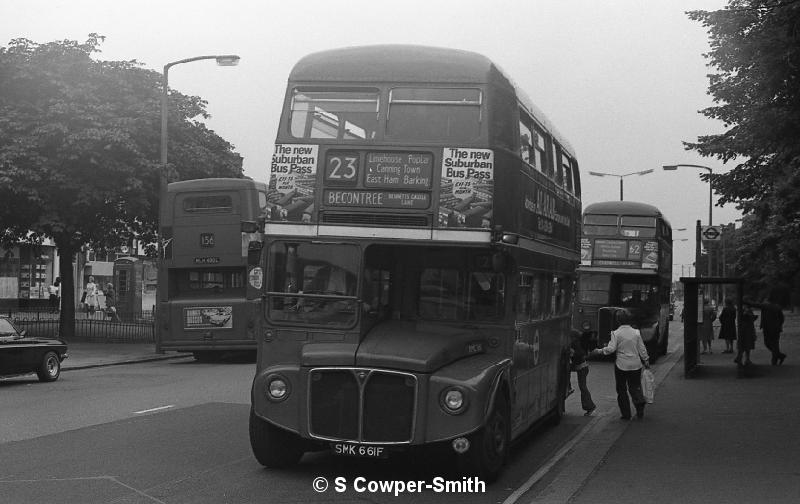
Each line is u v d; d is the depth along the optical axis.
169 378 20.72
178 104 33.97
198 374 21.86
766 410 15.22
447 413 8.59
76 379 20.59
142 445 11.27
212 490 8.72
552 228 12.70
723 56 14.68
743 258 40.00
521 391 10.53
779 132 14.01
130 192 30.86
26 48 31.12
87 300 47.12
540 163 11.73
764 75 13.05
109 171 30.20
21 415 14.03
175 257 24.88
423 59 9.67
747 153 23.22
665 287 29.88
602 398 17.77
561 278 13.95
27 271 53.22
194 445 11.28
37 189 29.47
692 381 20.44
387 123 9.54
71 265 33.75
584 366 15.17
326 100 9.73
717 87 21.67
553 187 12.73
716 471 9.78
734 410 15.26
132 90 32.25
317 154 9.60
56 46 31.03
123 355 27.56
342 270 9.42
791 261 35.59
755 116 14.23
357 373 8.71
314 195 9.56
